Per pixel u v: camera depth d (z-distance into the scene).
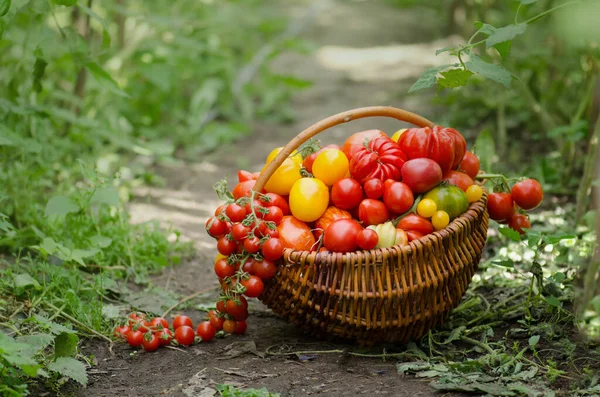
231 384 2.73
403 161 2.80
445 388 2.67
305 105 5.38
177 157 4.33
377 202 2.78
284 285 2.78
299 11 8.94
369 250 2.73
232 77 5.26
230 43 6.25
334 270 2.74
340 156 2.82
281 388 2.71
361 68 6.36
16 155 3.42
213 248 3.43
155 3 5.25
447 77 2.79
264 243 2.75
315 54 6.95
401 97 5.36
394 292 2.73
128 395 2.70
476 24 2.79
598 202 2.99
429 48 6.98
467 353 2.82
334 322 2.79
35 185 3.48
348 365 2.79
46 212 3.08
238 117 5.09
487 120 4.57
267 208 2.79
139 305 3.05
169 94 4.88
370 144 2.82
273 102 5.23
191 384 2.73
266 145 4.57
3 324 2.84
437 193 2.78
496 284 3.08
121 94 3.33
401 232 2.75
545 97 4.13
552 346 2.82
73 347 2.72
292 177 2.84
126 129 4.20
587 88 3.70
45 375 2.64
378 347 2.84
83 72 3.86
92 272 3.21
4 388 2.58
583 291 2.91
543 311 2.93
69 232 3.26
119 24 4.62
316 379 2.74
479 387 2.66
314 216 2.81
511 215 2.91
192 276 3.26
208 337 2.90
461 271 2.79
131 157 4.13
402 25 8.12
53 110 3.53
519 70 4.41
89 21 3.91
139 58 4.52
